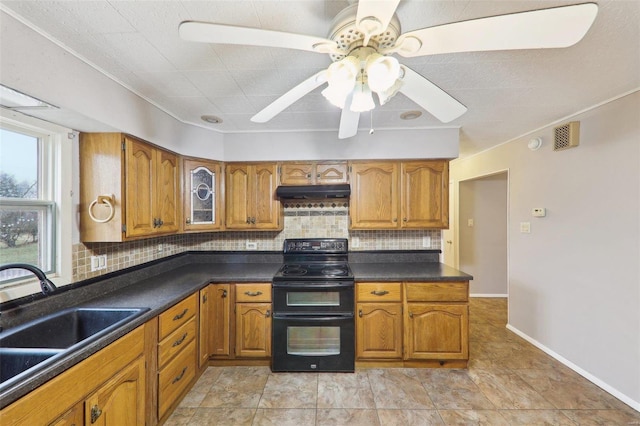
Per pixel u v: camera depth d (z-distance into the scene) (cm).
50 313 152
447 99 124
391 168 268
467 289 234
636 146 184
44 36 126
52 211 160
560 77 168
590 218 216
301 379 223
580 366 225
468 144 325
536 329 272
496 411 187
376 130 267
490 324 328
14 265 125
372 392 206
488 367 238
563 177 240
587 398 197
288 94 120
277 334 231
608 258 202
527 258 283
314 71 162
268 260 297
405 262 291
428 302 234
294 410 188
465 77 168
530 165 277
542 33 85
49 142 160
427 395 203
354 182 269
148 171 203
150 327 158
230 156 272
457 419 180
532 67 157
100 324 158
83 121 157
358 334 235
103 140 176
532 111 222
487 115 231
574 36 86
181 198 244
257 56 147
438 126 260
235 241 300
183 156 246
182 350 192
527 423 176
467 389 209
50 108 138
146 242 236
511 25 82
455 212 435
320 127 263
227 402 196
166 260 260
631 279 188
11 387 88
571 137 227
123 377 135
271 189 272
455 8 112
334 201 296
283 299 231
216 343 238
